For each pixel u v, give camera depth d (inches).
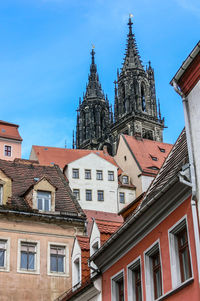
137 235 1061.8
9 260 1478.8
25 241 1514.5
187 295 858.8
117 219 2672.2
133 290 1082.1
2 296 1438.2
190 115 928.3
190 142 909.2
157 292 991.6
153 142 4367.6
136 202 1268.5
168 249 940.0
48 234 1542.8
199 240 834.2
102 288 1217.4
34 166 1792.6
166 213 963.3
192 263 853.8
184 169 904.9
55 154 4254.4
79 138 7091.5
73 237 1560.0
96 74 7504.9
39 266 1501.0
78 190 3823.8
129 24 7037.4
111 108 6692.9
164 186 921.5
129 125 6131.9
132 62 6683.1
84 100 7239.2
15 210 1531.7
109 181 3912.4
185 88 944.3
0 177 1585.9
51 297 1477.6
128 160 4153.5
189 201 890.1
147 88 6520.7
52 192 1600.6
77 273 1427.2
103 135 6786.4
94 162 3941.9
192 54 891.4
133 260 1078.4
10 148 3661.4
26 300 1455.5
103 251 1184.8
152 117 6250.0
